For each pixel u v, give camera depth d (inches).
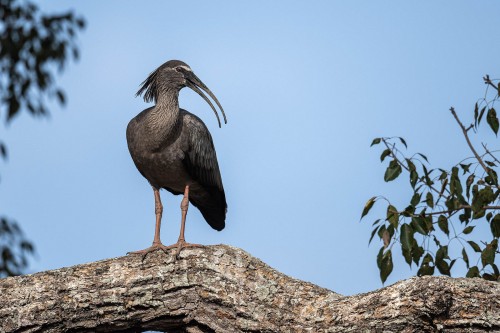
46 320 439.8
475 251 532.4
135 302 443.5
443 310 418.3
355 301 433.4
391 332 421.1
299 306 441.1
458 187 530.9
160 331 459.5
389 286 429.7
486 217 539.2
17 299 441.7
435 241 537.6
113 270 450.0
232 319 439.8
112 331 453.7
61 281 446.6
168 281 445.4
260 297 442.3
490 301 422.6
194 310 442.3
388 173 532.4
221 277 444.5
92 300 442.6
